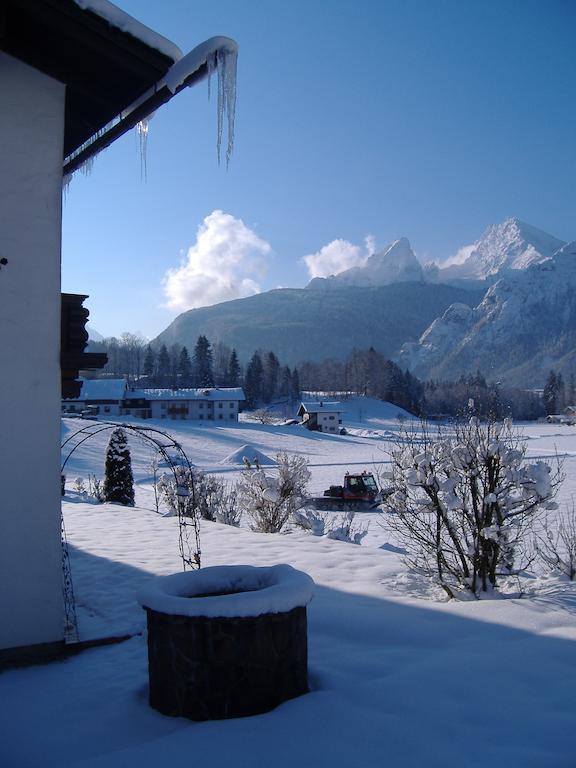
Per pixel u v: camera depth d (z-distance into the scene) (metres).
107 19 5.76
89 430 58.75
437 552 7.41
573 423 132.00
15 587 5.54
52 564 5.70
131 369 183.88
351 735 3.86
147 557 9.70
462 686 4.45
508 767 3.47
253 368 153.88
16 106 5.92
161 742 3.89
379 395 160.88
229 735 3.92
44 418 5.78
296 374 161.00
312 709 4.19
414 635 5.57
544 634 5.44
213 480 17.00
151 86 6.40
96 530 13.00
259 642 4.30
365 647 5.42
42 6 5.53
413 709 4.15
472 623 5.83
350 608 6.37
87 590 7.76
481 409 8.13
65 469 43.88
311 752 3.69
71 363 6.07
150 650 4.51
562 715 4.00
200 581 4.88
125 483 21.53
